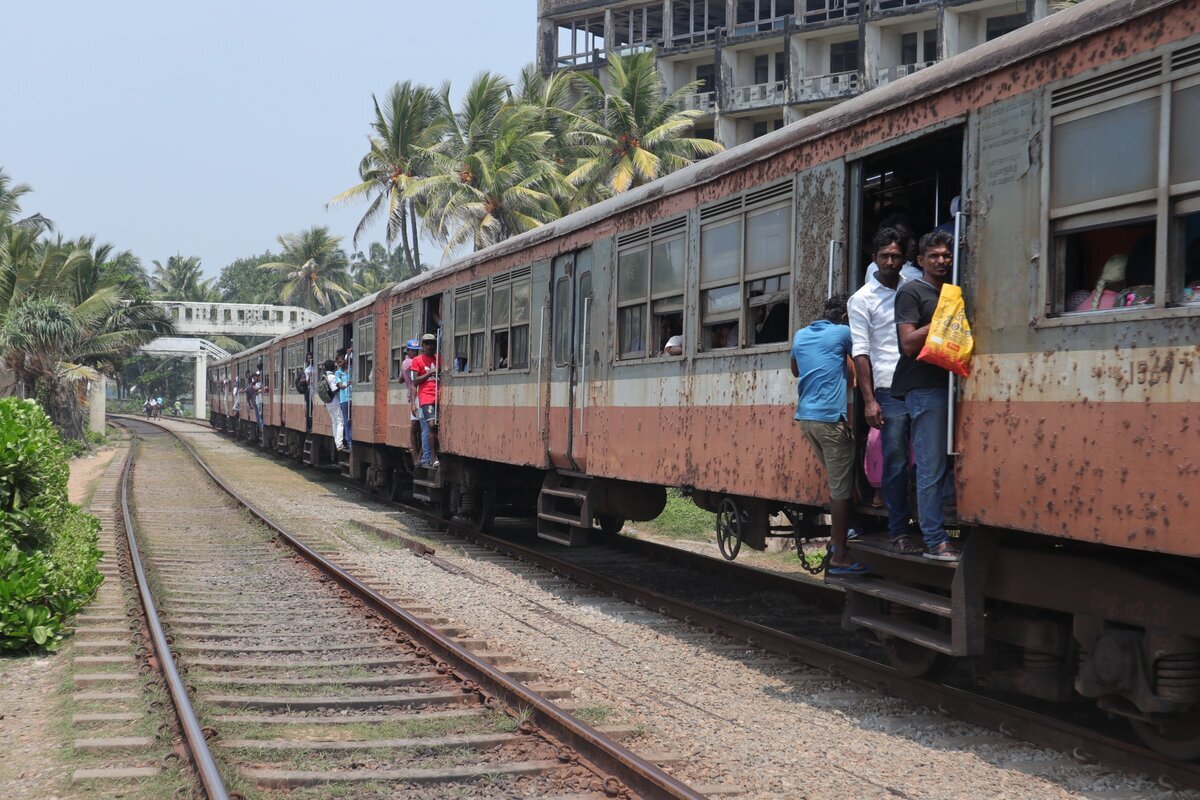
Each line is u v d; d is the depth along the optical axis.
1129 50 4.86
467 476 14.40
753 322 7.95
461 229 31.48
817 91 39.03
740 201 8.07
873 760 5.41
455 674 6.84
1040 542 5.74
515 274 12.63
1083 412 4.99
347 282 75.31
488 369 13.39
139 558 11.27
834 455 6.62
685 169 8.98
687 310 8.75
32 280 33.88
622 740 5.63
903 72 37.56
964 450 5.71
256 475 24.98
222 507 17.64
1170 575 4.97
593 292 10.58
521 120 32.72
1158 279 4.66
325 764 5.21
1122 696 5.30
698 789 4.89
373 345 18.88
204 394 67.06
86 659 7.17
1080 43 5.12
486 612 9.22
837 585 6.77
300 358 27.48
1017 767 5.25
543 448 11.57
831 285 6.88
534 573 11.24
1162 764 4.98
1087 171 5.05
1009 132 5.52
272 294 91.06
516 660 7.33
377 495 19.83
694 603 9.86
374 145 35.72
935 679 6.52
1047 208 5.25
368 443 19.56
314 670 7.07
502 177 31.47
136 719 5.93
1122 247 4.96
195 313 65.88
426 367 15.66
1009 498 5.40
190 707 5.76
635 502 10.83
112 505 17.59
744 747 5.59
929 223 7.79
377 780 4.99
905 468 6.16
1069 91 5.17
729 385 8.12
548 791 4.91
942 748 5.58
